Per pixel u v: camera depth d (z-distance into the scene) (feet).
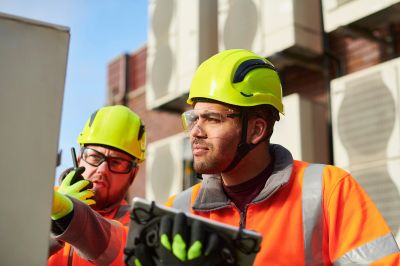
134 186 22.21
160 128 21.54
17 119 2.82
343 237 4.40
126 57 24.50
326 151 14.37
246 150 4.82
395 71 11.30
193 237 3.33
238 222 4.89
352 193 4.57
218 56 5.10
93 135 7.31
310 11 14.48
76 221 4.40
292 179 4.86
